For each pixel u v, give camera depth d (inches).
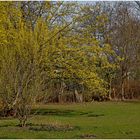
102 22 1235.2
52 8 1173.7
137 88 2330.2
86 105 1796.3
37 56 769.6
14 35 882.8
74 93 1927.9
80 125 862.5
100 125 872.3
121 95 2272.4
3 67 722.2
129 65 2285.9
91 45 1179.3
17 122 885.2
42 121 904.9
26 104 733.9
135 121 987.9
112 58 1497.3
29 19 1135.0
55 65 1127.6
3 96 725.3
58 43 1112.2
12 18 1027.9
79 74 1157.1
